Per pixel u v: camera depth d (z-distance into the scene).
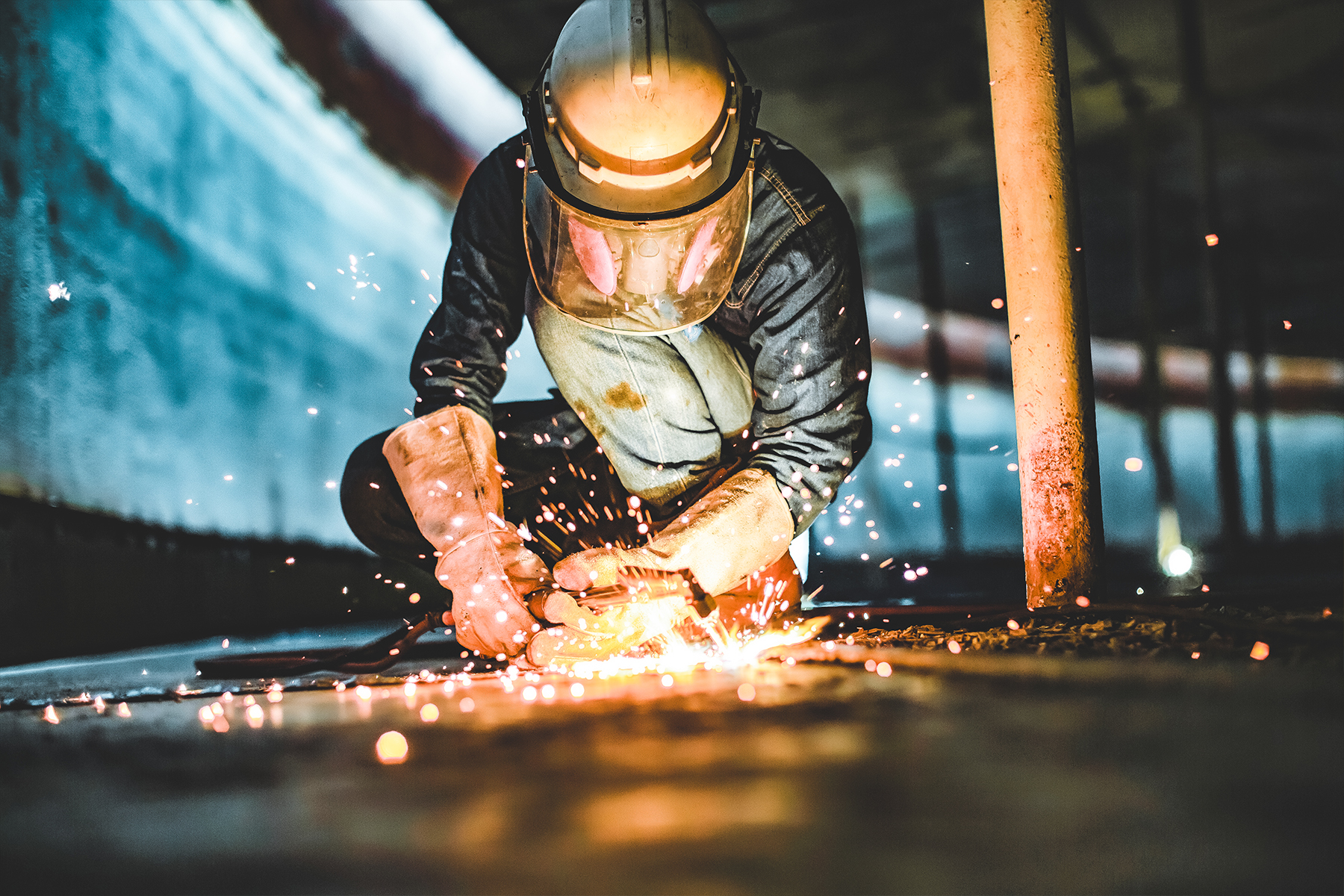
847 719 1.54
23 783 1.33
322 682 2.53
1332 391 15.63
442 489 2.72
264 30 5.56
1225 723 1.39
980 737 1.36
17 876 0.91
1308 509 14.92
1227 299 9.71
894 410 13.14
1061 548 3.22
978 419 13.91
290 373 6.07
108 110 4.45
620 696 1.95
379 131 6.85
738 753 1.31
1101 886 0.77
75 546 4.18
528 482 3.33
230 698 2.26
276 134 5.82
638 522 3.32
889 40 7.47
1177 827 0.92
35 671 3.54
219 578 5.28
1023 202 3.30
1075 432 3.24
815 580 10.93
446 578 2.64
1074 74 8.36
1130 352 14.03
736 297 2.92
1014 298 3.32
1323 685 1.67
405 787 1.21
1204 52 8.14
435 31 7.06
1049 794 1.05
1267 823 0.93
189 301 5.08
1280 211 12.17
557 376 3.10
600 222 2.46
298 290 6.13
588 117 2.41
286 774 1.33
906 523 12.96
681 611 2.53
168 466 4.88
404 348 7.53
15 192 3.90
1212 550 11.43
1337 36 7.98
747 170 2.67
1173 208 11.84
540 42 7.25
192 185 5.08
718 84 2.47
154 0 4.70
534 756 1.37
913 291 13.26
